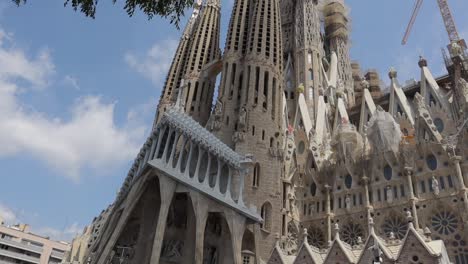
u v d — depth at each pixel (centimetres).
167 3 1293
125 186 5228
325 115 7700
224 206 4391
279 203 5012
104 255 4047
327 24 11006
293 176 5775
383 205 4903
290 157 5941
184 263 4291
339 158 5684
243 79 5912
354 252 3638
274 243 4669
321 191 5622
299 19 9569
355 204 5181
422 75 6962
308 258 3731
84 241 7588
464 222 4184
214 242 4700
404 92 7825
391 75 7506
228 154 4891
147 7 1278
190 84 7700
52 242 13100
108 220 5303
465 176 4453
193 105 7431
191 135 4656
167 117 4747
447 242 4297
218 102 5962
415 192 4725
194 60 8075
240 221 4397
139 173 4638
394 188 4944
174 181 4359
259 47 6225
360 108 8231
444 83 7600
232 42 6512
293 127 7300
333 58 9662
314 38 9200
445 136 5728
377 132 5491
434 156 4800
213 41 8500
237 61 6266
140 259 4472
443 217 4459
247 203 4738
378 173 5169
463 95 5500
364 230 4909
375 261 2541
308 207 5612
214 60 7894
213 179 4862
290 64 9038
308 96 8188
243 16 6819
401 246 3155
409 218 3278
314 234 5356
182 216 4928
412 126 6575
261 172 5069
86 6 1188
